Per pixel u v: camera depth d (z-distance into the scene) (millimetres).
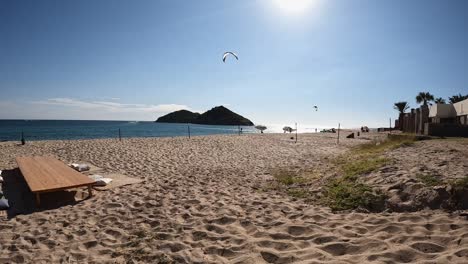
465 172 5438
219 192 6668
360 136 33281
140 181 7840
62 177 6719
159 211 5344
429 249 3117
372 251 3205
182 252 3598
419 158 7488
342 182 6352
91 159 12102
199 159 12609
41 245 3998
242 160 12375
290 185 7207
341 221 4289
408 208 4555
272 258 3328
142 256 3572
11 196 6566
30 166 8086
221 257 3469
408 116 24562
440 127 17359
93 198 6273
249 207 5387
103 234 4344
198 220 4766
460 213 4012
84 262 3502
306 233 3975
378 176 6047
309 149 17656
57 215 5211
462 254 2881
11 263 3516
